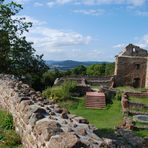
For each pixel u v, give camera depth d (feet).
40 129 27.07
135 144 64.59
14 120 42.47
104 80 198.70
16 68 125.59
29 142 31.76
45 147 24.89
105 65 311.06
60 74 211.61
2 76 76.89
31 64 128.06
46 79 180.96
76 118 31.76
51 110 34.55
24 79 127.65
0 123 44.06
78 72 305.53
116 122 105.81
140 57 205.98
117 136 62.44
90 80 195.21
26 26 126.62
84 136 24.40
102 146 22.24
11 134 39.14
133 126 94.27
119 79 205.46
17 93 44.34
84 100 138.31
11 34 124.57
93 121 107.76
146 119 109.70
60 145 21.86
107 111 124.98
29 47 127.44
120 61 206.28
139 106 127.34
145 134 89.15
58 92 140.46
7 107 50.70
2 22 123.34
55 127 25.75
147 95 150.71
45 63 131.03
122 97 141.08
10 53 124.67
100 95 138.51
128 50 207.41
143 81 206.69
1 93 58.85
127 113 115.65
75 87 149.38
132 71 206.49
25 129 34.09
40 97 43.78
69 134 23.06
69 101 136.15
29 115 32.71
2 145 36.32
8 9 123.54
